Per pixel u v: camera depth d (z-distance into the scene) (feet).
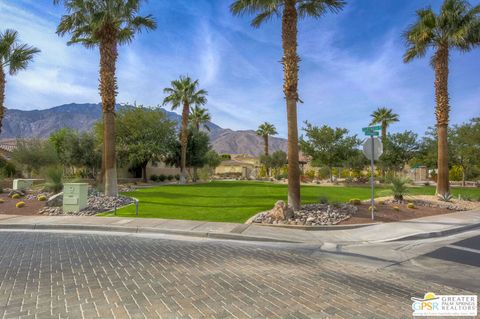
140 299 14.92
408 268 20.59
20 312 13.55
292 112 41.16
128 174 137.18
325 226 33.88
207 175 153.28
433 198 58.44
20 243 27.45
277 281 17.63
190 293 15.72
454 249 26.17
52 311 13.64
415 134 118.21
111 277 18.11
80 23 62.75
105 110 59.67
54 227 35.04
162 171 152.05
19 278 17.94
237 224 35.19
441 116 60.90
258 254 23.98
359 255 24.04
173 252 24.31
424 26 60.08
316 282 17.54
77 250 24.79
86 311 13.64
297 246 27.12
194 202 55.31
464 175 115.14
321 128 122.83
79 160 109.81
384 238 30.01
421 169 151.74
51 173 62.80
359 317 13.17
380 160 120.67
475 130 98.37
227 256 23.20
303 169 175.94
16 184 65.92
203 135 139.64
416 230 32.89
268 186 101.96
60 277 18.12
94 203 49.85
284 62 41.75
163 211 44.88
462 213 45.70
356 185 113.39
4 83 70.64
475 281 17.97
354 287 16.79
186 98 118.83
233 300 14.88
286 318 13.05
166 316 13.15
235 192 76.33
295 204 40.40
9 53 70.59
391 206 46.21
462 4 58.08
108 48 59.98
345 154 120.37
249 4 43.11
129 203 53.62
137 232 32.99
